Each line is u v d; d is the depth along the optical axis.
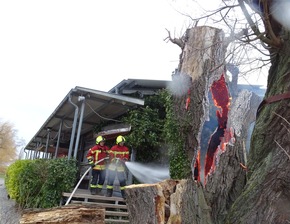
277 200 2.49
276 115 2.75
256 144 2.91
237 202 2.75
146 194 2.93
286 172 2.51
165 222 2.83
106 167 7.94
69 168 7.81
